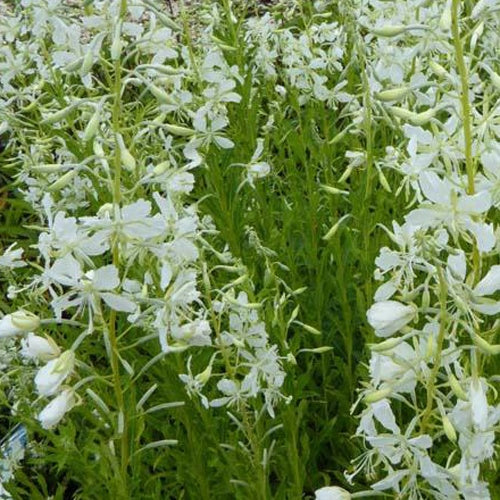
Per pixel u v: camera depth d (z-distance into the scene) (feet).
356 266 1.98
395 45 1.98
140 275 1.48
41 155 2.05
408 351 1.04
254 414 1.54
